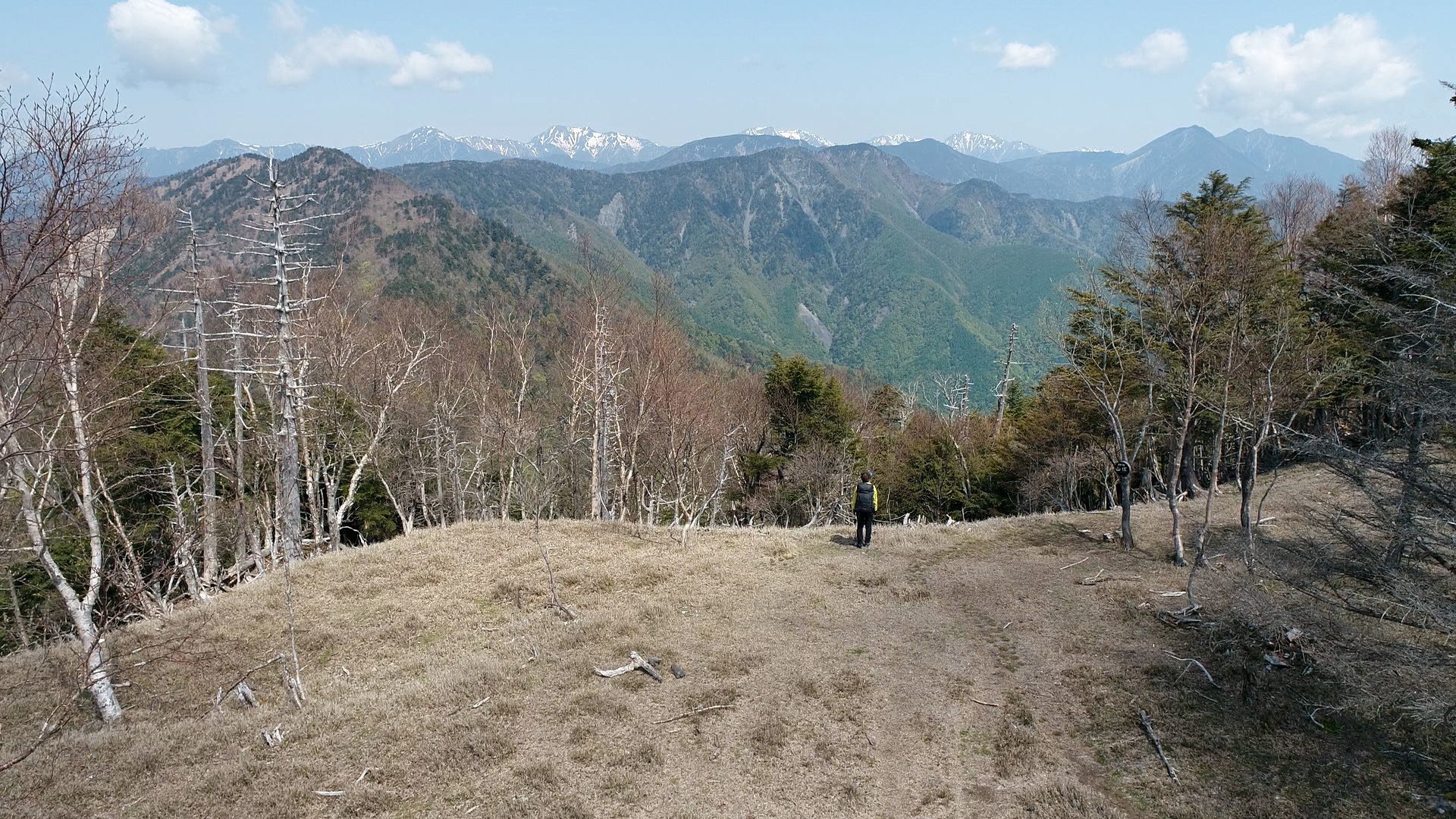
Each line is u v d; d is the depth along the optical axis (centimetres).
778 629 1523
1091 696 1244
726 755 1103
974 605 1648
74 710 1291
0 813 986
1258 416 1942
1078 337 2541
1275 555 1250
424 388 3678
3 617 2102
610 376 3098
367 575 1873
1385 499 1014
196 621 1616
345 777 1055
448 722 1177
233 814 983
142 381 2200
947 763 1091
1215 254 1838
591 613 1594
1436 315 1010
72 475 1711
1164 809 978
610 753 1101
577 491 4025
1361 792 982
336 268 3319
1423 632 1166
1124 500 2000
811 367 4147
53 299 1163
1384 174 3725
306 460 2731
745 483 4188
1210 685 1248
